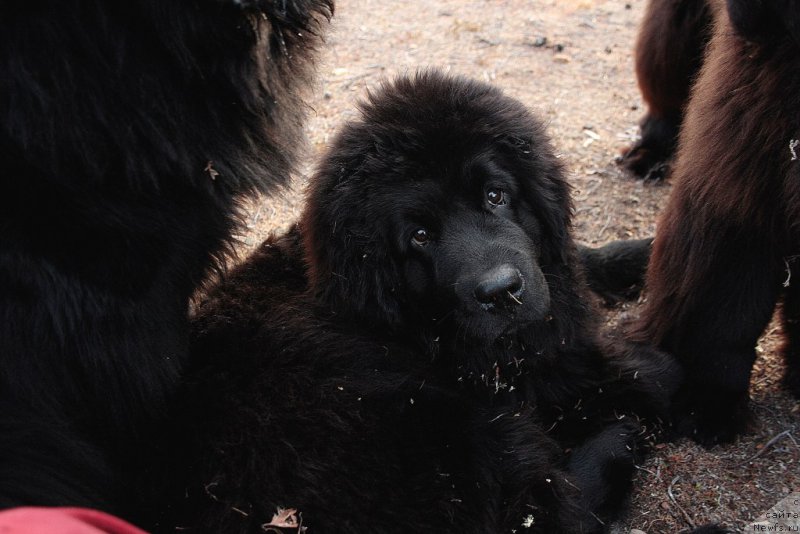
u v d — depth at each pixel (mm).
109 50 1175
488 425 1363
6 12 1137
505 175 1411
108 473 1250
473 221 1390
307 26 1304
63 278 1205
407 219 1387
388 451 1289
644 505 1386
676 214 1404
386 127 1382
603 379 1487
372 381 1347
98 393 1244
